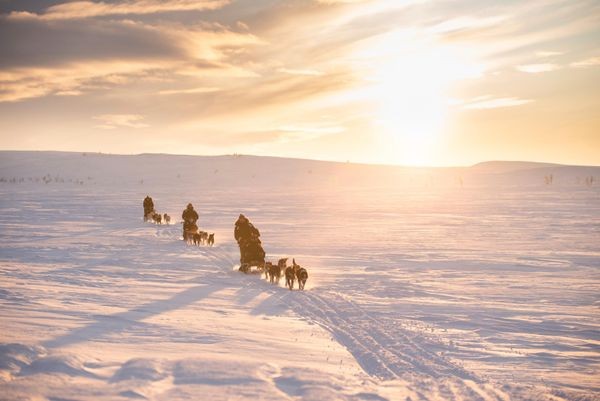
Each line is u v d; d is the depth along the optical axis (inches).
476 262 889.5
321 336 419.5
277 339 395.9
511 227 1507.1
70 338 344.8
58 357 280.5
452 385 309.0
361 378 310.7
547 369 356.8
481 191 4146.2
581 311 541.0
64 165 6722.4
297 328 442.0
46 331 359.3
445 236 1296.8
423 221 1724.9
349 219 1812.3
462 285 685.9
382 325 469.7
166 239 1187.9
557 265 858.8
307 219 1813.5
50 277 653.3
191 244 1099.3
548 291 647.1
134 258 880.3
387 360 366.0
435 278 738.8
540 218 1791.3
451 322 493.0
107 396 237.5
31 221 1616.6
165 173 6333.7
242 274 756.6
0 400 220.8
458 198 3166.8
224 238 1243.2
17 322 381.1
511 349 405.4
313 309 534.9
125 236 1231.5
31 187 4451.3
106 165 6791.3
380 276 754.8
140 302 515.8
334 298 589.9
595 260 909.2
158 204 2610.7
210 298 564.1
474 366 360.2
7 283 585.0
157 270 763.4
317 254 992.2
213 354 329.4
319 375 298.7
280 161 7770.7
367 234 1344.7
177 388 257.4
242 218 790.5
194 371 283.7
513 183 6067.9
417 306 559.2
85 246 1030.4
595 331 464.4
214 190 4367.6
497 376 338.3
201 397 247.0
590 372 351.6
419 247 1093.1
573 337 444.8
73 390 241.0
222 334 396.2
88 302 494.3
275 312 510.6
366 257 952.9
